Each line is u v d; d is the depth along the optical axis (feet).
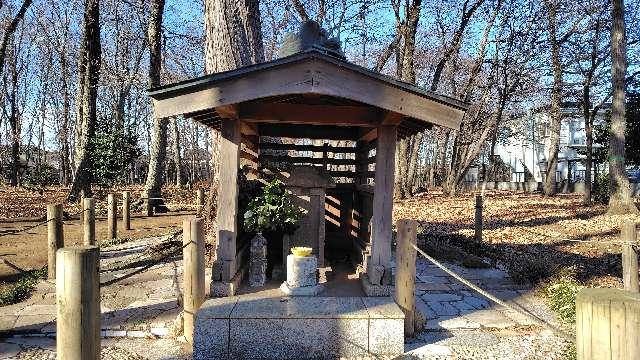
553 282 22.20
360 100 14.33
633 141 62.03
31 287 21.22
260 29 27.89
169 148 136.77
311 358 13.88
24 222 45.14
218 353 13.71
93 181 59.06
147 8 54.60
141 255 28.58
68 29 101.81
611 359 5.80
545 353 14.66
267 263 20.10
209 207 26.37
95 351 8.32
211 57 25.95
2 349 14.43
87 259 8.18
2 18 81.61
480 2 63.31
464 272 26.21
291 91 14.23
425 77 95.50
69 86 117.19
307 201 20.01
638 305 5.72
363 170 22.58
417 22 62.49
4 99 118.52
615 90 50.06
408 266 15.49
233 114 16.24
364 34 62.95
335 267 21.42
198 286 14.90
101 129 57.00
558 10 68.49
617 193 50.34
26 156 133.49
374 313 14.23
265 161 24.57
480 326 17.02
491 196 87.15
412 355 14.30
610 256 29.78
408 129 18.48
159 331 15.75
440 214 54.75
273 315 13.87
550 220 47.16
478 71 75.20
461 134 87.04
